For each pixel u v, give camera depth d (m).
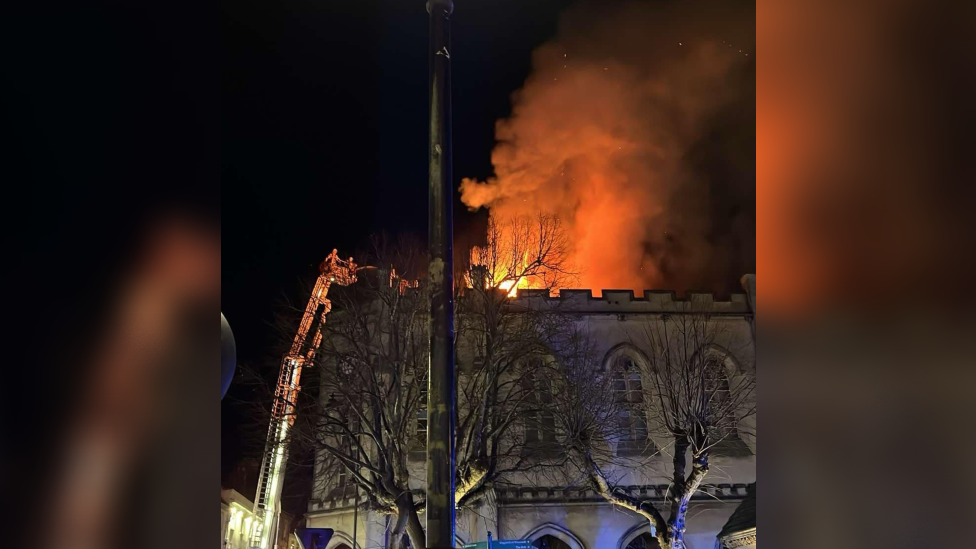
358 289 32.56
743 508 27.84
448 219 6.92
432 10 7.50
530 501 34.66
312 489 38.94
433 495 6.14
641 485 35.47
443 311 6.62
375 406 27.78
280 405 33.97
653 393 36.44
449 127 7.23
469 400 28.61
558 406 32.09
